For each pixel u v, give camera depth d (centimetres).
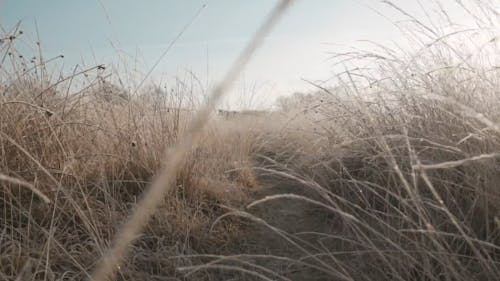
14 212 215
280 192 335
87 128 291
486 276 164
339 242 236
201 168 312
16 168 242
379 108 290
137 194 266
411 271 180
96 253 195
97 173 267
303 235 256
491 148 194
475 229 195
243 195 312
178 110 331
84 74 305
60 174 246
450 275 168
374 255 195
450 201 205
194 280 201
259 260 229
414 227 197
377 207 249
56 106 286
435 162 219
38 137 259
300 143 425
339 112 349
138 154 289
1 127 241
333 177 294
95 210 229
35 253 190
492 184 189
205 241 237
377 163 259
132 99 324
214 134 409
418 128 250
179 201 265
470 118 212
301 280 207
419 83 266
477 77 249
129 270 186
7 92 273
